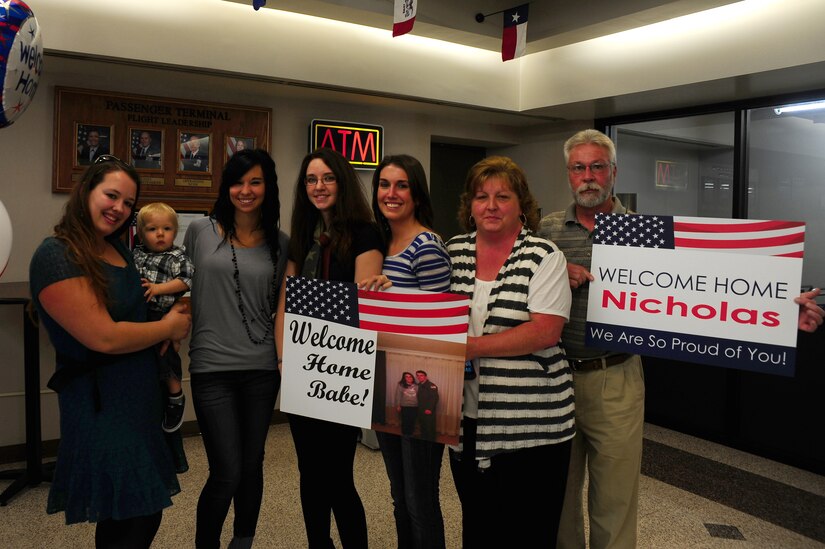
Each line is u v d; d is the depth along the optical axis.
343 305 1.71
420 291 1.64
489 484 1.64
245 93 4.06
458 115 4.85
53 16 3.02
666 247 1.70
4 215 1.62
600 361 1.95
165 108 3.76
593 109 4.50
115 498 1.55
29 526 2.70
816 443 3.54
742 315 1.62
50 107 3.49
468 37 4.01
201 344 2.02
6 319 3.45
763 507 3.03
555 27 3.87
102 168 1.58
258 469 2.10
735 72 3.37
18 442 3.51
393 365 1.65
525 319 1.59
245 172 1.97
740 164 4.07
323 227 2.05
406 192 1.84
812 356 3.57
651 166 4.67
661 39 3.70
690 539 2.67
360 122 4.50
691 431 4.22
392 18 3.68
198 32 3.37
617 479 1.94
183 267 2.02
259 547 2.54
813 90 3.68
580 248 2.01
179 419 1.93
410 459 1.79
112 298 1.59
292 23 3.66
